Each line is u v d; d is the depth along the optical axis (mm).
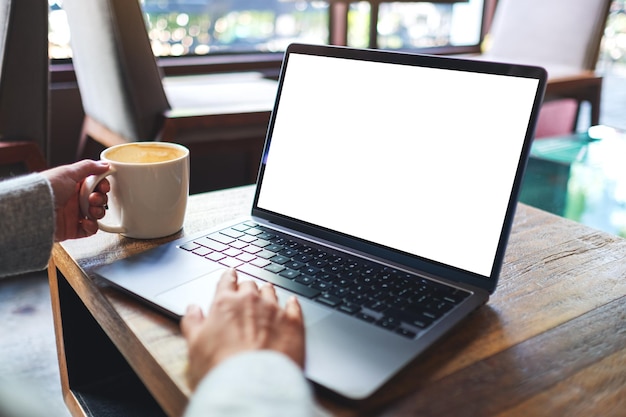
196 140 1613
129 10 1476
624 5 3523
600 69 3855
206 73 2566
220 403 405
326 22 2898
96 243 808
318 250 755
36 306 1600
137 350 606
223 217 900
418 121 739
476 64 702
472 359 572
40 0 1402
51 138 2238
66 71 2242
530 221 915
